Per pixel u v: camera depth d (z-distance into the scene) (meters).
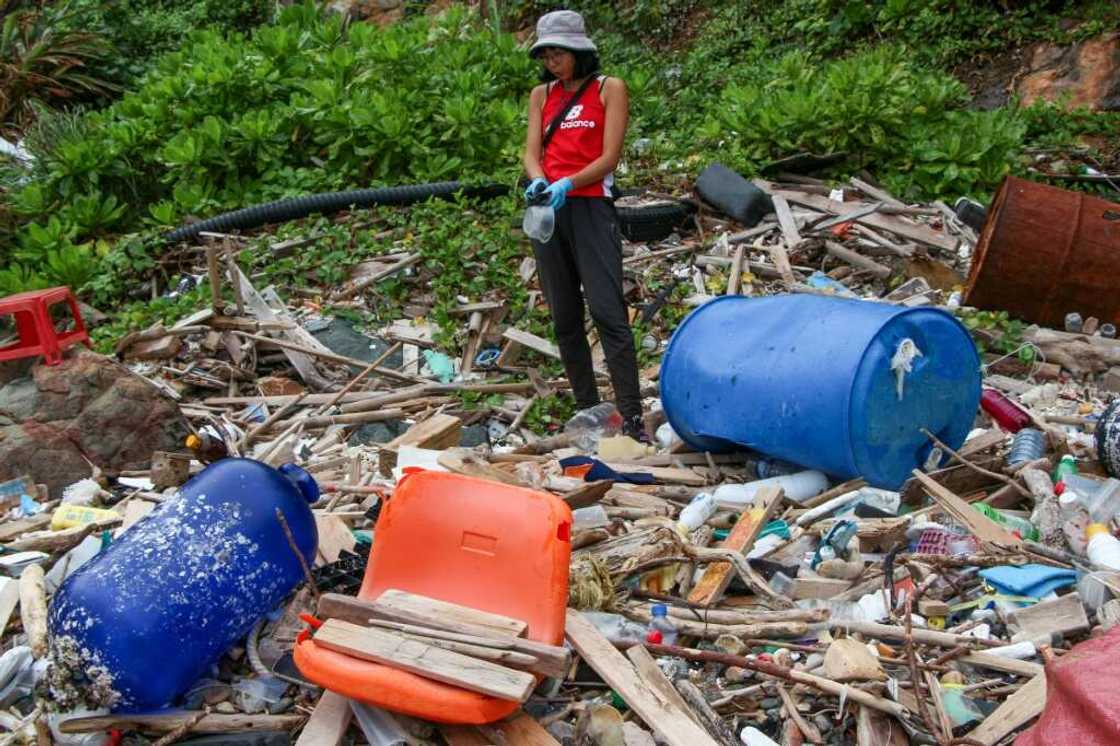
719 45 13.99
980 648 3.69
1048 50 11.85
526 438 5.92
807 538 4.46
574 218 5.42
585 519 4.49
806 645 3.76
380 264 7.65
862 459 4.63
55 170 9.71
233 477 3.69
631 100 11.90
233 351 6.60
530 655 3.18
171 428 5.25
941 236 8.16
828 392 4.59
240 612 3.54
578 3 15.73
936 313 4.78
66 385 5.11
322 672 3.26
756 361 4.92
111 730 3.39
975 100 11.95
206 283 7.59
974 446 5.22
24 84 12.85
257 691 3.56
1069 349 6.62
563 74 5.39
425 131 9.81
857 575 4.18
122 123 10.11
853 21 13.23
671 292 7.49
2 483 4.91
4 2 14.38
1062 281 6.85
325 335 6.91
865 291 7.60
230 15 16.44
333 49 11.88
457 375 6.59
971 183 9.18
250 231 8.61
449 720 3.13
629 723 3.37
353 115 9.64
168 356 6.55
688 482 5.17
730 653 3.76
